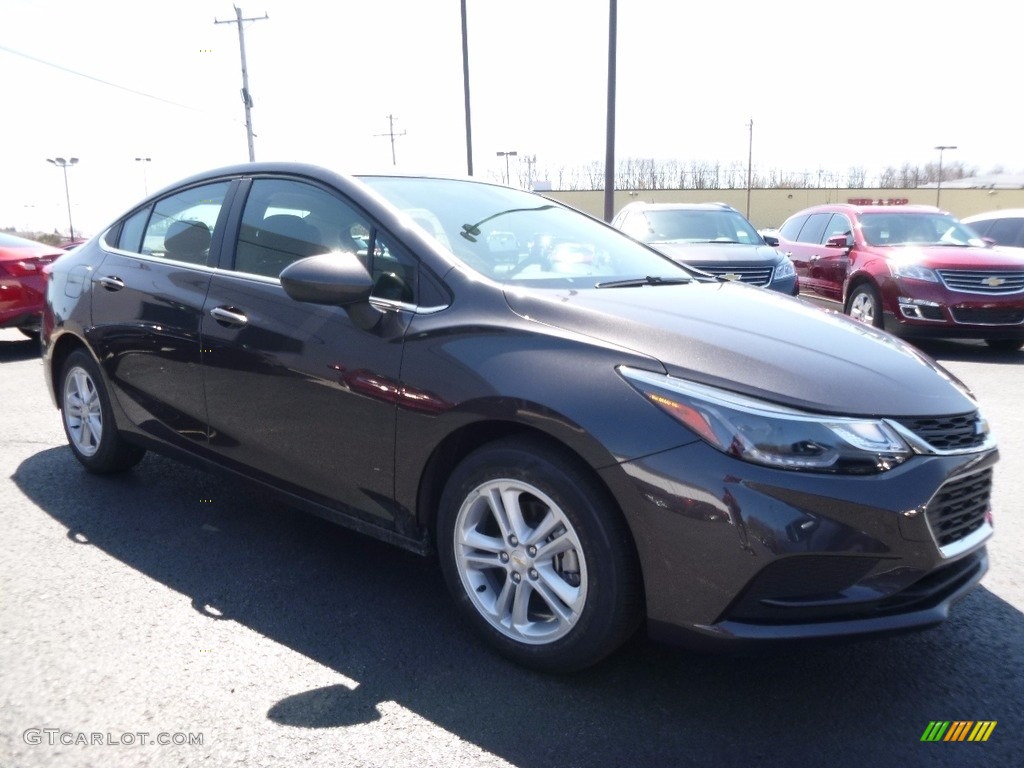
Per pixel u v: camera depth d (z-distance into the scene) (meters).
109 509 4.28
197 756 2.35
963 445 2.64
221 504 4.38
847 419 2.44
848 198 61.31
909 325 9.30
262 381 3.46
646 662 2.89
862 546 2.38
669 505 2.42
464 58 18.95
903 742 2.47
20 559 3.66
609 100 15.10
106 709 2.56
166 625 3.10
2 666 2.79
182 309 3.83
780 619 2.43
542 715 2.57
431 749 2.40
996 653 2.99
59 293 4.71
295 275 2.97
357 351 3.11
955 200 61.84
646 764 2.35
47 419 6.18
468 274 3.05
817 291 11.32
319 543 3.89
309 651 2.93
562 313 2.83
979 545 2.72
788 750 2.43
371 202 3.37
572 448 2.56
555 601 2.71
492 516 2.94
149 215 4.39
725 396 2.46
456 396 2.80
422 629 3.10
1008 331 9.03
